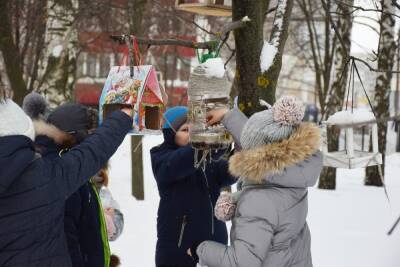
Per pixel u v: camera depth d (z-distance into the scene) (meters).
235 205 2.60
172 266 3.25
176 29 12.62
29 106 4.01
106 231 3.06
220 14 4.41
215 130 2.88
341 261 5.51
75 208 2.86
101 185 3.41
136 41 2.84
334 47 10.91
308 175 2.46
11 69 8.16
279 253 2.46
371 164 3.73
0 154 2.04
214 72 2.83
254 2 3.39
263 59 3.47
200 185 3.31
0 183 2.03
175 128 3.34
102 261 2.99
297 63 28.22
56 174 2.20
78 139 3.00
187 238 3.24
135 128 2.79
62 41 8.52
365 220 7.54
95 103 24.56
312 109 29.58
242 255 2.39
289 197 2.47
